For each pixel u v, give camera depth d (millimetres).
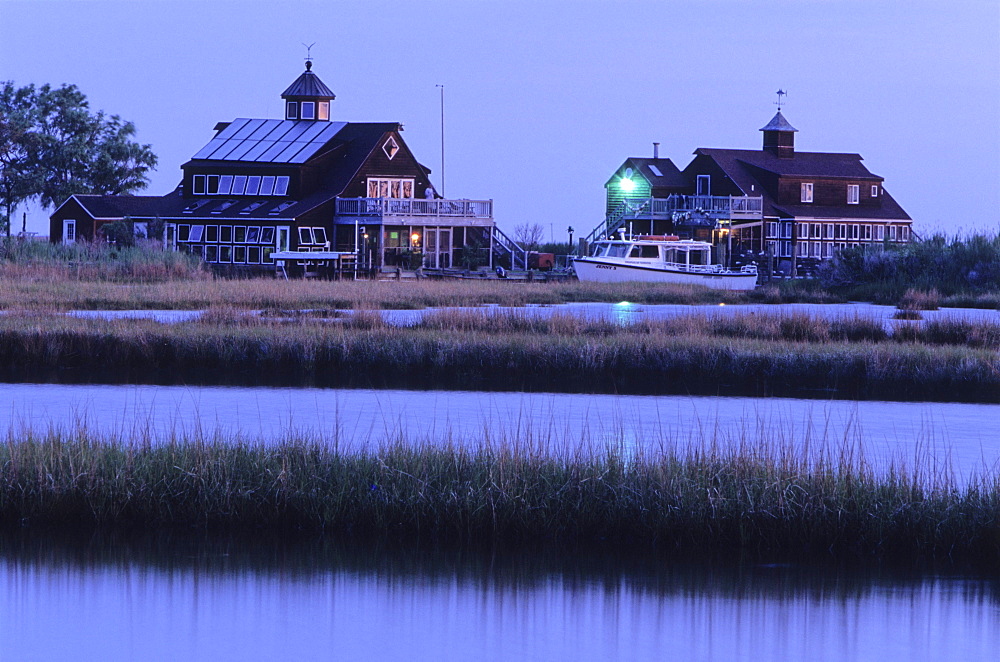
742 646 36219
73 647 35562
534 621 37750
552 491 43219
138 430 59094
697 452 46031
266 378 84750
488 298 142500
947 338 102938
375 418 67125
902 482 43656
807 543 42062
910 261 168750
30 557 41750
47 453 45500
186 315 114312
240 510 44000
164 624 37406
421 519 43250
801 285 175750
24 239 183375
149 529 43844
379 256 198625
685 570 41219
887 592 39844
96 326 93938
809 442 53125
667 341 91000
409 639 36531
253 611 38094
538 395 77812
